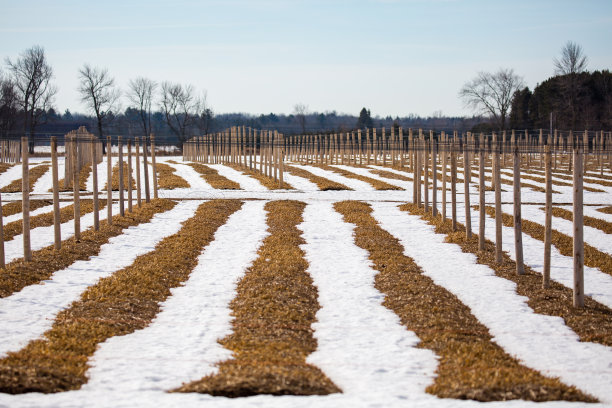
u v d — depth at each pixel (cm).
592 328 1606
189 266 2320
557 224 3319
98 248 2575
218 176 5888
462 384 1154
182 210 3747
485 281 2106
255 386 1126
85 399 1073
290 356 1338
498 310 1777
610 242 2822
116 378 1194
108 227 3019
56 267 2202
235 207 3884
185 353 1369
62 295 1859
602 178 5969
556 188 5156
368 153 7381
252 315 1691
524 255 2514
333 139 8906
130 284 1969
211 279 2131
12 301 1772
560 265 2352
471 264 2362
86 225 3116
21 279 1989
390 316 1722
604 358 1391
